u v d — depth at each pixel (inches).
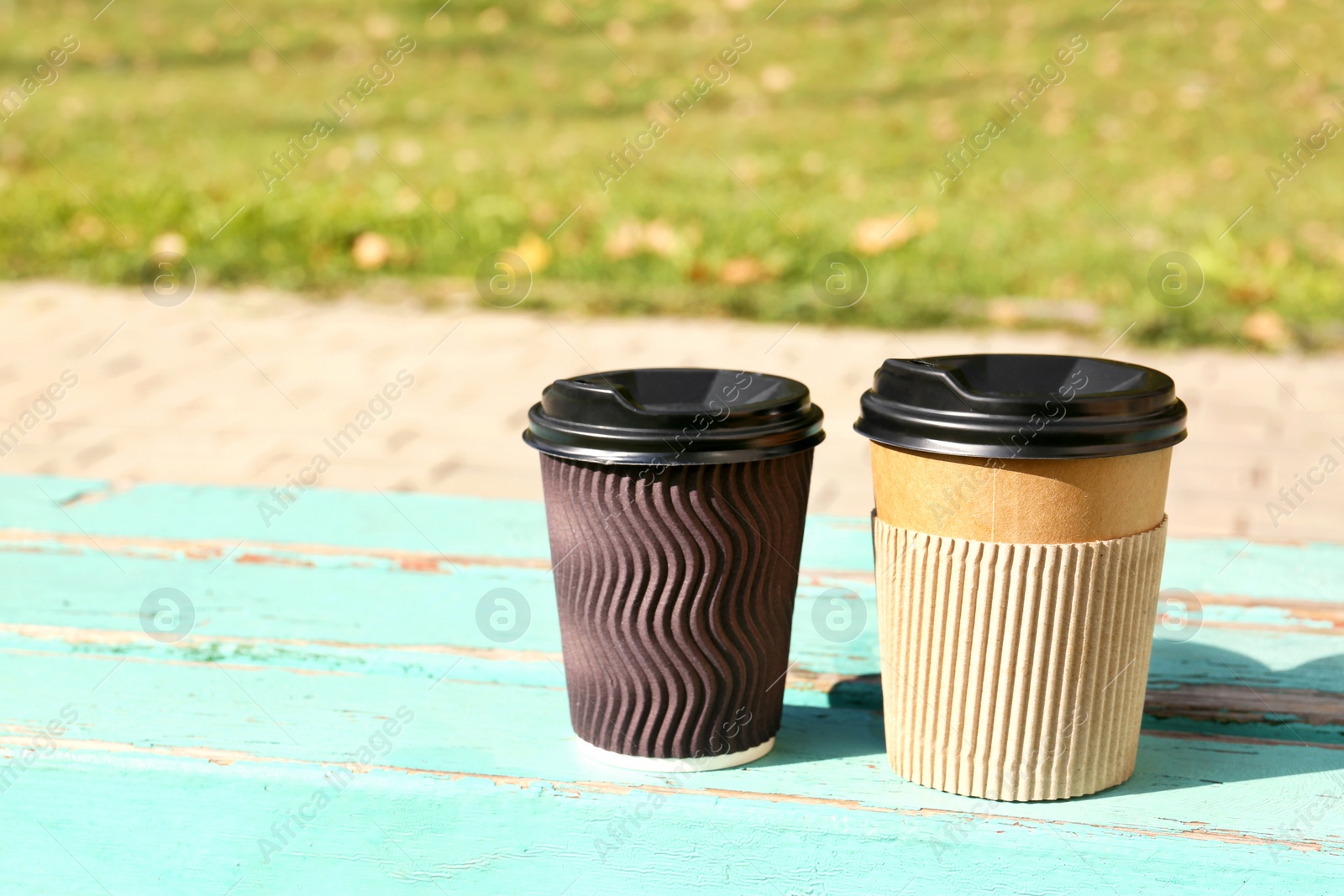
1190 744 32.9
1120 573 30.8
